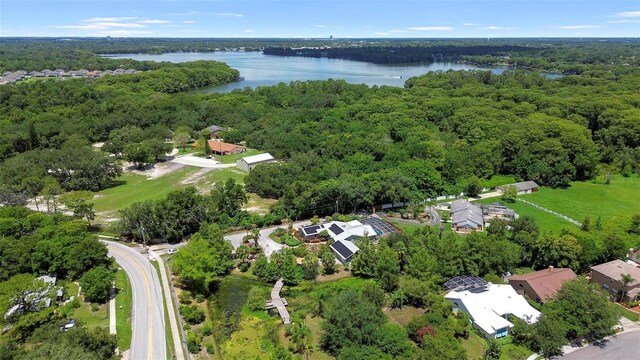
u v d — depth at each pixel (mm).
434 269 68062
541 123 134750
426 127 152375
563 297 59719
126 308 63406
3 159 124312
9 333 52812
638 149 133750
